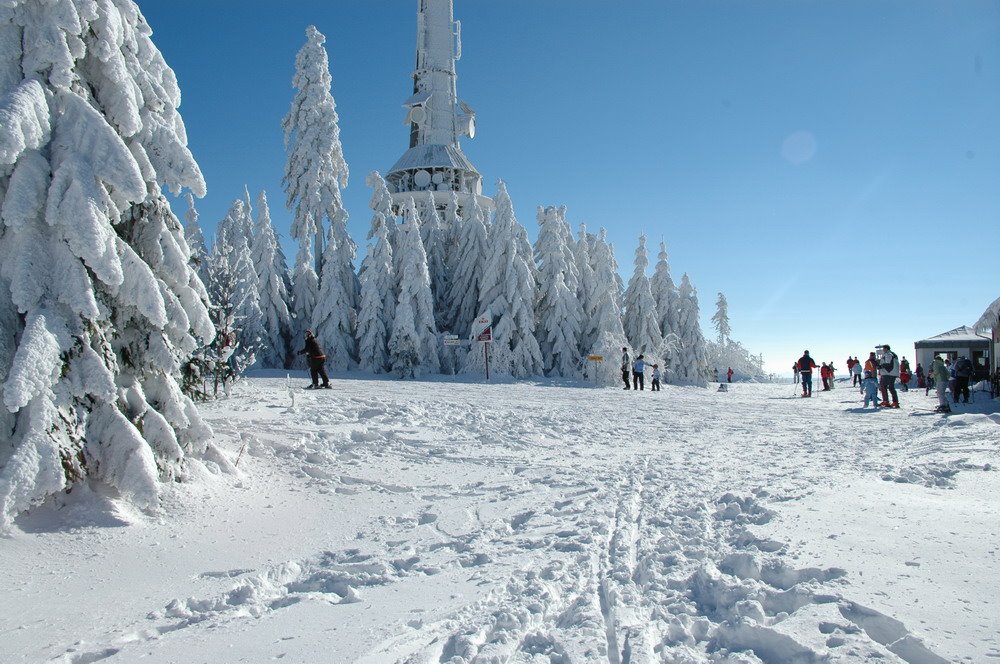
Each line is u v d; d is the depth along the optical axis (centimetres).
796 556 454
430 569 512
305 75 3375
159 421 662
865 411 1795
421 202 4966
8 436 571
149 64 721
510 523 655
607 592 439
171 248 686
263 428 1005
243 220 4078
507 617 395
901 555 445
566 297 3538
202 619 421
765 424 1459
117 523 577
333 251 3234
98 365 596
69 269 589
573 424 1362
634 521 630
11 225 564
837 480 740
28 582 479
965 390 1922
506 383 2823
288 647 362
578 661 337
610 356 3203
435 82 5562
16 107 562
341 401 1391
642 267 3981
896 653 313
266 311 3141
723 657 338
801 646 320
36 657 367
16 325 601
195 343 698
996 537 478
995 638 313
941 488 669
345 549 573
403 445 1030
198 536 595
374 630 383
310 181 3328
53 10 604
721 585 416
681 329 4138
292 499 741
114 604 454
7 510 518
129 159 620
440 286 3906
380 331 3144
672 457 1013
